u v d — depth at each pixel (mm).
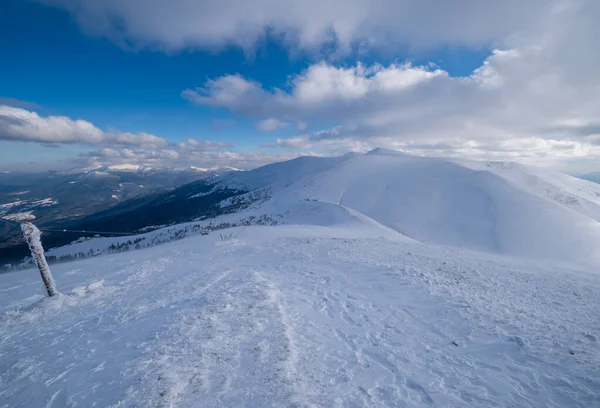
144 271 17641
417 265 17000
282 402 5566
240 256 22312
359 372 6875
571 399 5957
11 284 17625
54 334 9133
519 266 20750
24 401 5910
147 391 5801
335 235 35062
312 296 12289
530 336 8430
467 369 7074
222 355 7094
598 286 15328
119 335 8602
